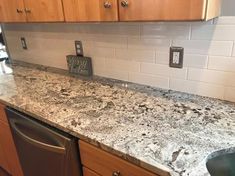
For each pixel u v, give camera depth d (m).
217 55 1.12
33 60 2.16
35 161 1.34
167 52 1.28
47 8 1.25
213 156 0.81
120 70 1.54
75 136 1.01
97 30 1.53
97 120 1.06
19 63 2.24
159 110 1.13
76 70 1.76
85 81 1.63
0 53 2.36
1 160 1.88
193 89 1.27
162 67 1.34
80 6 1.09
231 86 1.14
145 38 1.33
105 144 0.88
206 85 1.21
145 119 1.05
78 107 1.21
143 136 0.91
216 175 0.90
